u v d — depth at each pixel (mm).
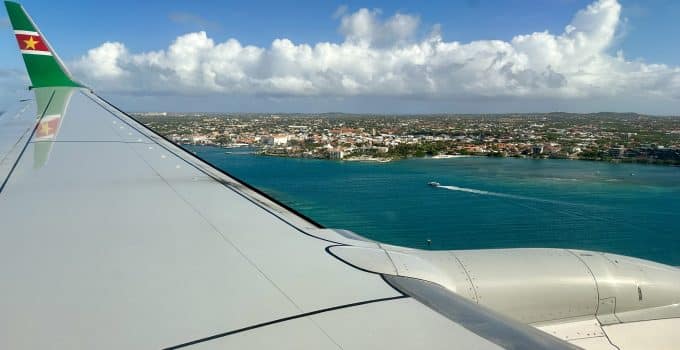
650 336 5992
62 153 10797
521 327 3393
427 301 3820
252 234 5621
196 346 2961
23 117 15906
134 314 3422
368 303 3705
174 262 4559
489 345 3059
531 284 5762
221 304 3604
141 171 9430
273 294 3824
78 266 4410
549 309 5844
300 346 2975
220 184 8602
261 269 4410
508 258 6070
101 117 16734
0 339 3064
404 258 5215
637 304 6113
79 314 3426
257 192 8273
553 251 6438
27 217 6066
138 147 12102
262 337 3086
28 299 3678
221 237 5449
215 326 3242
